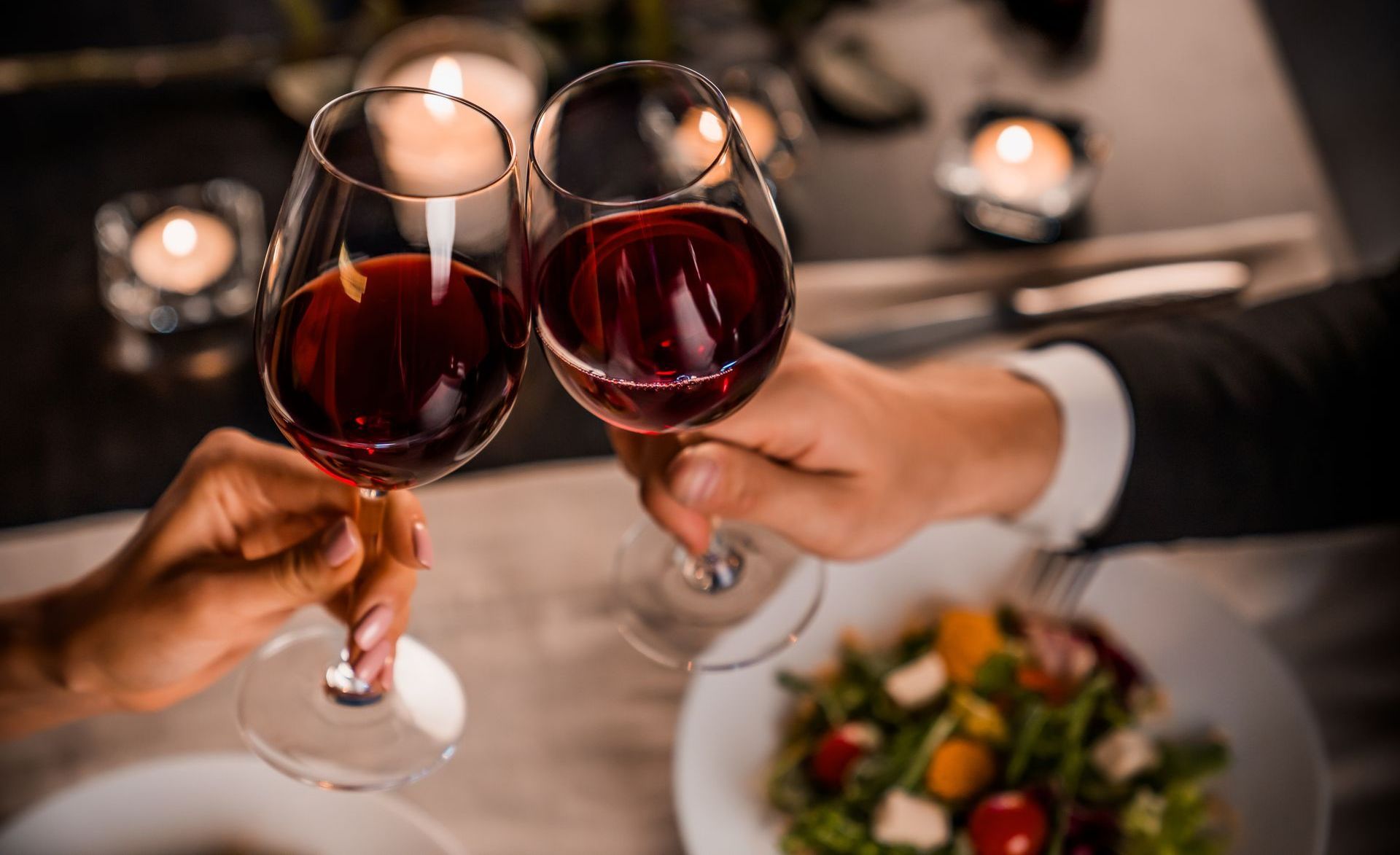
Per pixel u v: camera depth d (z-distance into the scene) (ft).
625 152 2.36
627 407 2.21
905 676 2.57
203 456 2.34
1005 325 2.97
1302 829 2.48
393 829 2.41
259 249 3.03
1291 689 2.55
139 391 2.88
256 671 2.43
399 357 2.04
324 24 3.49
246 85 3.21
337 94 3.15
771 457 2.49
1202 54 3.29
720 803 2.49
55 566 2.70
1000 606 2.67
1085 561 2.67
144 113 3.17
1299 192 3.14
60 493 2.78
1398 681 2.68
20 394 2.86
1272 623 2.74
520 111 3.07
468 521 2.76
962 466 2.59
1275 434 2.73
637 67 2.16
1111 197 3.12
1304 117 3.22
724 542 2.63
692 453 2.38
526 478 2.81
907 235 3.07
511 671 2.64
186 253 2.97
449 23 3.23
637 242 2.12
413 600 2.68
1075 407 2.69
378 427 2.07
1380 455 2.77
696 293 2.13
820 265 3.04
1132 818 2.48
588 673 2.65
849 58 3.22
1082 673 2.60
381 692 2.41
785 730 2.56
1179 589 2.63
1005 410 2.67
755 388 2.24
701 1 3.33
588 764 2.59
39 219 3.05
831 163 3.14
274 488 2.32
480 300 2.03
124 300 2.94
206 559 2.31
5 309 2.95
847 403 2.47
